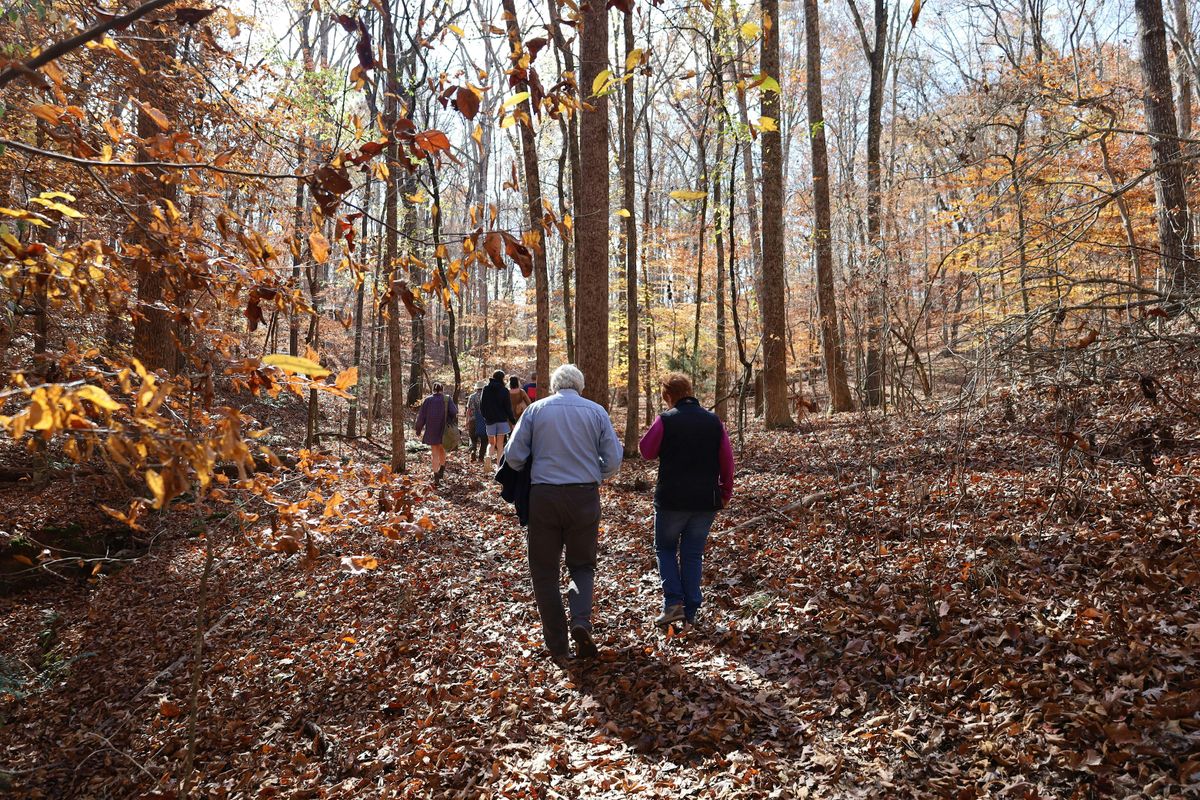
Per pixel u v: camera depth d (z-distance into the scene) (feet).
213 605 25.13
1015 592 13.69
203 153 11.71
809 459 34.53
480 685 15.62
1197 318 11.95
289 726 16.55
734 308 41.68
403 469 43.55
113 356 17.98
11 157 13.14
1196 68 44.06
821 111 56.49
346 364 74.90
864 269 41.88
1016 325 12.51
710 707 12.94
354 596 23.47
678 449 16.26
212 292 9.38
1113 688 10.36
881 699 11.94
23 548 27.58
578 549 15.28
